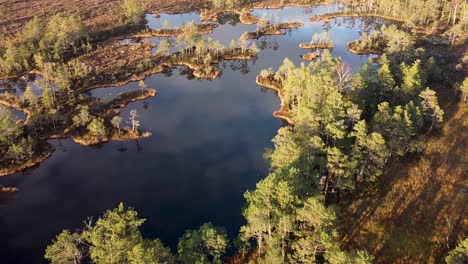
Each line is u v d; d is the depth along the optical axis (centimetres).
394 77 14012
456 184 9806
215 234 7344
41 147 12962
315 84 12175
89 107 14938
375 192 9650
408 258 7969
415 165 10525
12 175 11931
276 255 6844
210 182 11169
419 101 11794
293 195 7438
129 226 6675
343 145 9862
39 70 18138
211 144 12975
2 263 8850
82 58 18912
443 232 8500
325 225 6931
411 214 8981
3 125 12275
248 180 11181
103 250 6244
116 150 12912
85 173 11819
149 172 11712
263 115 14625
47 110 14438
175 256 7294
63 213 10294
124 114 14875
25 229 9812
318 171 9156
